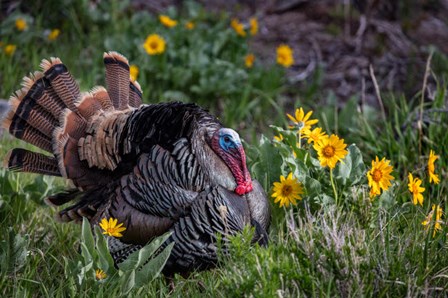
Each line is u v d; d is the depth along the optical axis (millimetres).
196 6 16625
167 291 8539
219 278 8352
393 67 16500
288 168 9570
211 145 8305
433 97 12781
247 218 8367
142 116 8383
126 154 8391
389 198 9383
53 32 15016
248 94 14734
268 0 18609
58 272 8719
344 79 16109
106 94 8961
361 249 7727
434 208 8633
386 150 11703
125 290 7875
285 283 7461
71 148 8508
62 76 8938
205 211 8148
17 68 14422
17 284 8164
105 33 15867
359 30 17562
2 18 16047
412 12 18469
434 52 16391
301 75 16016
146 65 14555
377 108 15203
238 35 15391
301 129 9406
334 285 7574
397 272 7730
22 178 10797
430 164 9375
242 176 8312
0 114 12016
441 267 8242
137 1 17547
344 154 8953
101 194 8500
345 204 9328
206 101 14711
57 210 10031
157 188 8164
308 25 17875
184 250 8227
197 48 14969
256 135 13930
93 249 8039
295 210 9406
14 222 9773
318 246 7898
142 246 8383
